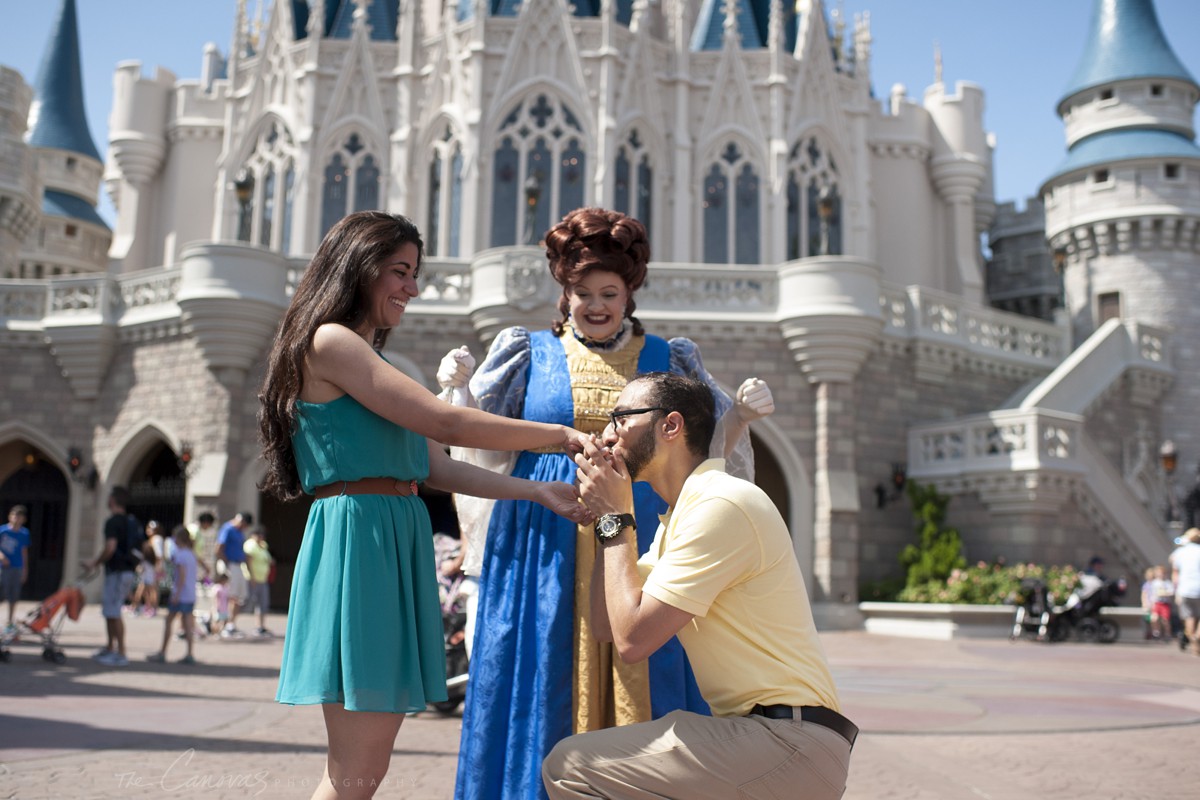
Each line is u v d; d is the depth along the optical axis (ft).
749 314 65.92
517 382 11.30
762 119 90.12
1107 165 94.38
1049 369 82.33
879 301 66.03
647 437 8.82
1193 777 18.75
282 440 8.98
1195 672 40.42
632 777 8.03
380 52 90.43
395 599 8.59
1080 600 56.24
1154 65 95.71
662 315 65.46
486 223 83.41
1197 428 87.56
